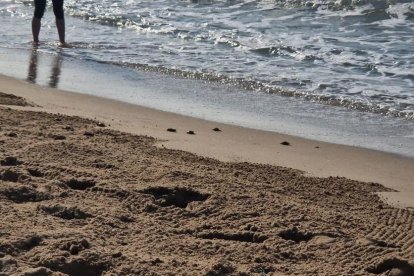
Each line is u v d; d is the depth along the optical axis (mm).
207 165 8578
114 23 18375
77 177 7582
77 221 6484
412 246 6547
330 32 17516
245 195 7434
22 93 11953
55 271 5543
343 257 6238
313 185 8203
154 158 8594
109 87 12750
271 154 9492
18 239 5887
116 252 5879
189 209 7102
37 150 8336
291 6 19844
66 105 11312
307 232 6652
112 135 9492
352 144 10219
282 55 15391
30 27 17953
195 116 11188
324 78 13703
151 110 11391
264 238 6508
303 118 11438
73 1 20625
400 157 9734
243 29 17672
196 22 18344
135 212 6906
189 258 6012
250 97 12516
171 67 14312
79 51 15531
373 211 7449
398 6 19281
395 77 13828
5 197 6816
